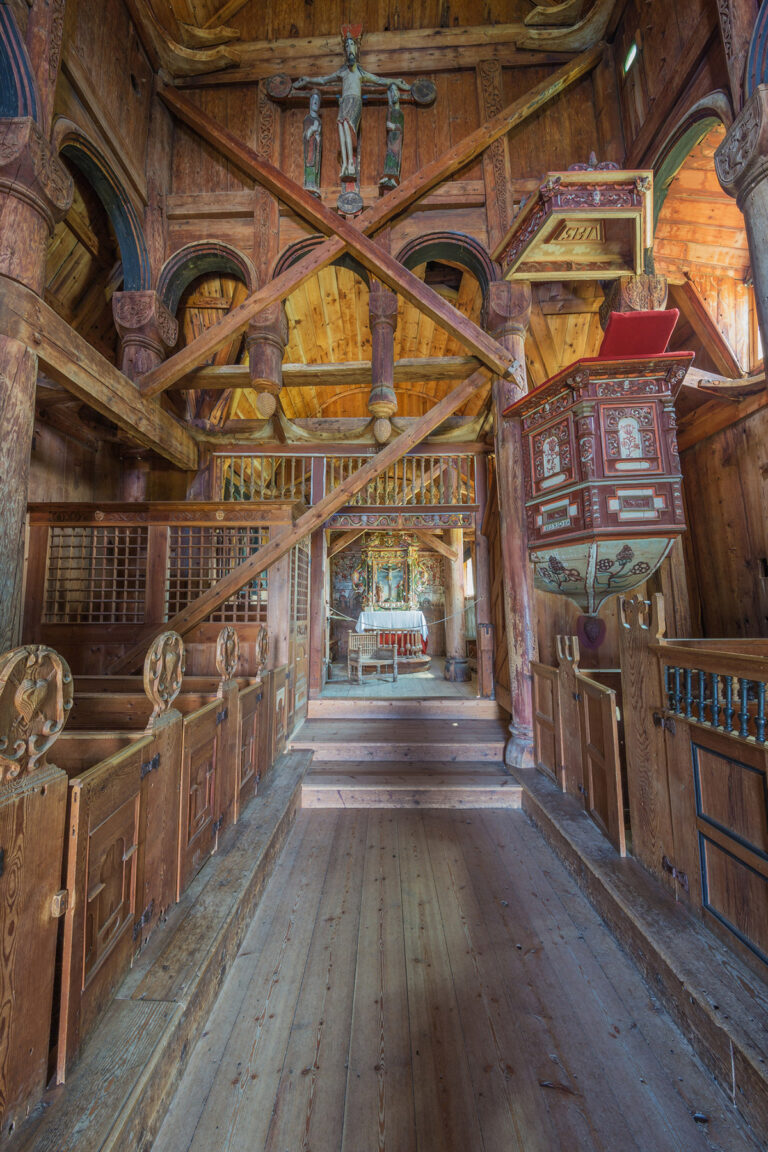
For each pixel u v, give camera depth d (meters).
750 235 2.54
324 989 1.91
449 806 3.71
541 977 1.97
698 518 5.20
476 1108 1.43
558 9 4.67
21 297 2.64
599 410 3.15
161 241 4.53
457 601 8.31
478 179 4.57
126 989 1.60
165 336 4.45
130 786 1.67
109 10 3.91
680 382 3.15
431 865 2.86
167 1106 1.42
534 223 3.68
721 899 1.87
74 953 1.32
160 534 4.71
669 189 4.07
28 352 2.67
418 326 7.54
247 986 1.92
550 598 5.16
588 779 3.04
